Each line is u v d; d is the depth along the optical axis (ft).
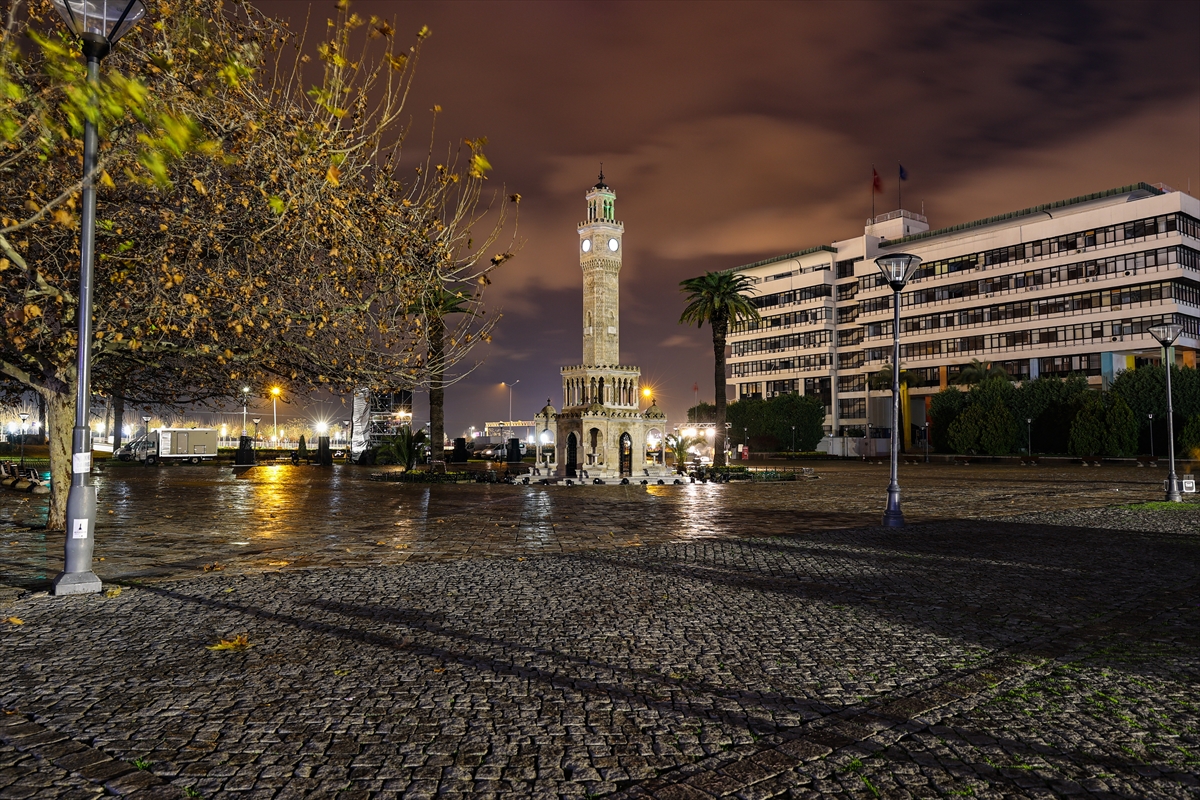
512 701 18.54
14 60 22.47
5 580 33.78
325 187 35.40
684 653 22.80
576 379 132.57
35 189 33.42
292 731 16.57
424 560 41.09
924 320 296.10
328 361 44.73
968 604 29.96
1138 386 212.64
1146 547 46.62
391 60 32.32
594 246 134.31
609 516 66.85
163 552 43.47
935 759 15.29
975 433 239.71
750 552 44.42
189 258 37.78
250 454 180.45
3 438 210.59
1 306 38.14
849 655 22.70
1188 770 14.79
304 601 29.89
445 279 40.42
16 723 16.90
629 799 13.56
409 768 14.79
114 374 52.54
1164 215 226.38
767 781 14.28
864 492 101.55
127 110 23.62
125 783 14.06
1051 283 255.09
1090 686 19.88
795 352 351.05
